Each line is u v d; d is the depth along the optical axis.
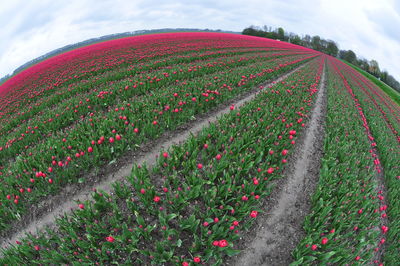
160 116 6.39
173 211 3.46
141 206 3.65
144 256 3.02
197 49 22.02
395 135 11.06
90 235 3.02
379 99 21.64
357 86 23.09
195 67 12.80
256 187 3.79
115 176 4.80
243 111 6.59
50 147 5.13
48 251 3.21
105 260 3.00
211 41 29.22
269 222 3.87
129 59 17.62
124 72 13.39
